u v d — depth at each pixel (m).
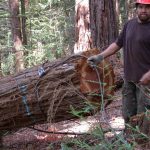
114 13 8.84
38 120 5.40
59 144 5.83
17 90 5.24
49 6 18.86
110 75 5.04
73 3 18.05
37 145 6.19
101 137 3.79
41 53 15.20
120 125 6.62
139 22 4.71
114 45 5.01
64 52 16.67
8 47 18.17
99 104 4.81
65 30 17.72
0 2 18.83
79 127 6.94
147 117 4.36
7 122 5.43
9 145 6.41
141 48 4.69
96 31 8.82
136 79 4.80
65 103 5.00
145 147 4.35
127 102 5.07
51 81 5.07
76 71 4.93
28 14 17.84
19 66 15.50
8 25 18.94
